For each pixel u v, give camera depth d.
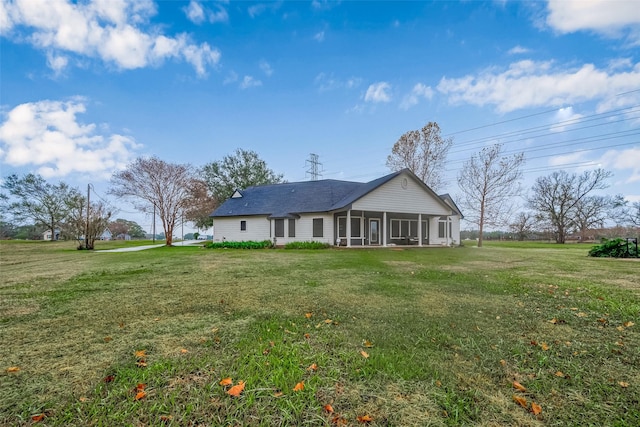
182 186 24.23
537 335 3.06
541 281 6.22
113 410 1.77
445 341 2.88
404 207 19.23
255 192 24.31
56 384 2.07
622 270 8.15
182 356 2.52
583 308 4.08
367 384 2.08
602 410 1.81
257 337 2.96
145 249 18.92
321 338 2.94
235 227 21.95
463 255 13.20
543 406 1.85
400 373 2.23
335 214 19.00
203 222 30.75
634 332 3.16
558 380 2.17
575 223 35.50
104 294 4.93
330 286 5.58
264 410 1.78
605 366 2.39
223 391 1.97
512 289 5.35
